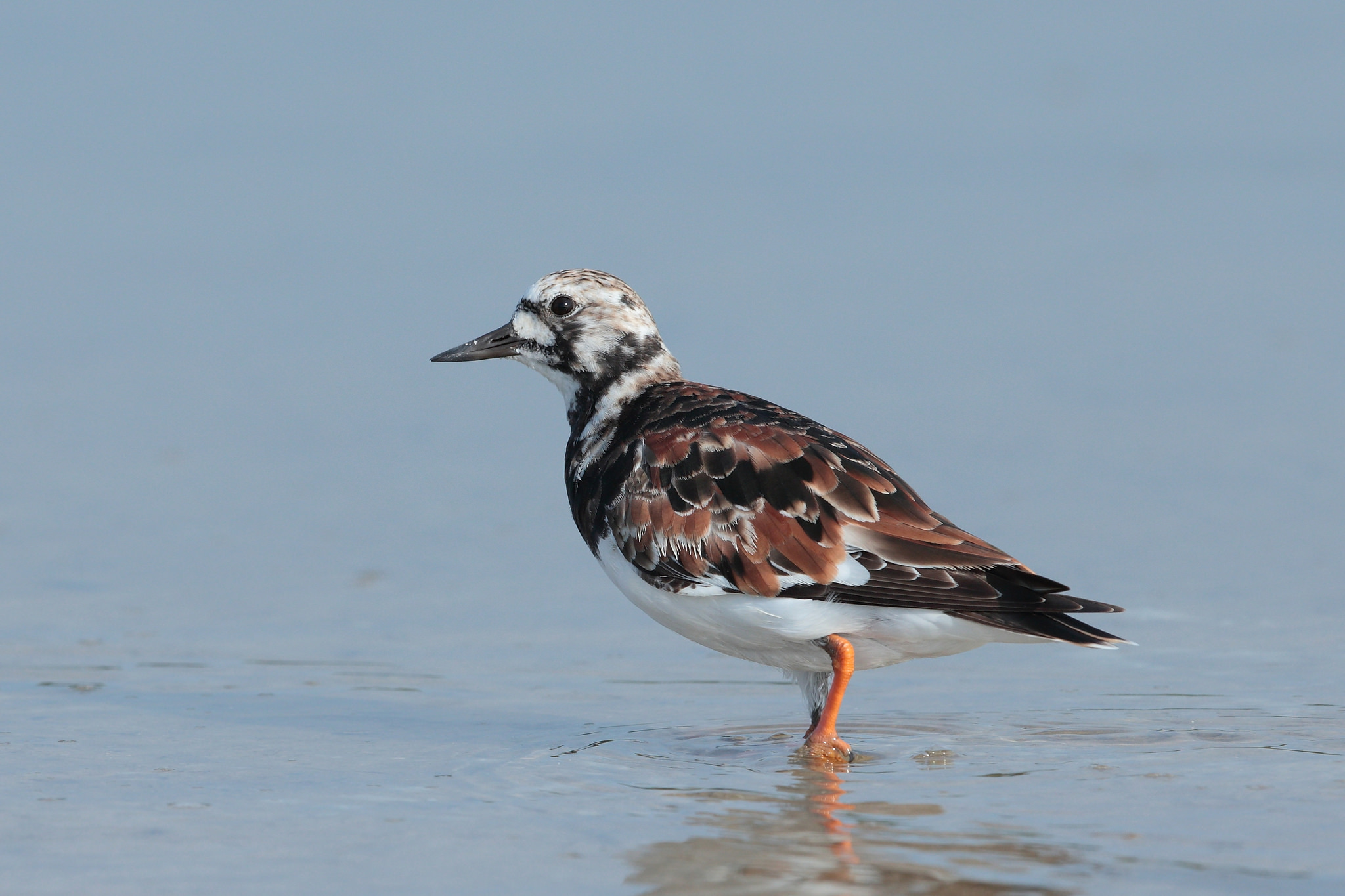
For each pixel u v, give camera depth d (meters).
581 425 10.98
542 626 12.58
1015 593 8.93
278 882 7.03
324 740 9.57
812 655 9.63
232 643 11.98
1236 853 7.25
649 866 7.23
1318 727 9.59
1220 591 13.08
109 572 13.91
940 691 10.78
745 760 9.16
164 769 8.86
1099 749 9.22
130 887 6.96
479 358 11.20
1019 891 6.86
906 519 9.32
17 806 8.11
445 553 14.63
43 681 10.91
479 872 7.15
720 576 9.47
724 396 10.33
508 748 9.43
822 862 7.25
